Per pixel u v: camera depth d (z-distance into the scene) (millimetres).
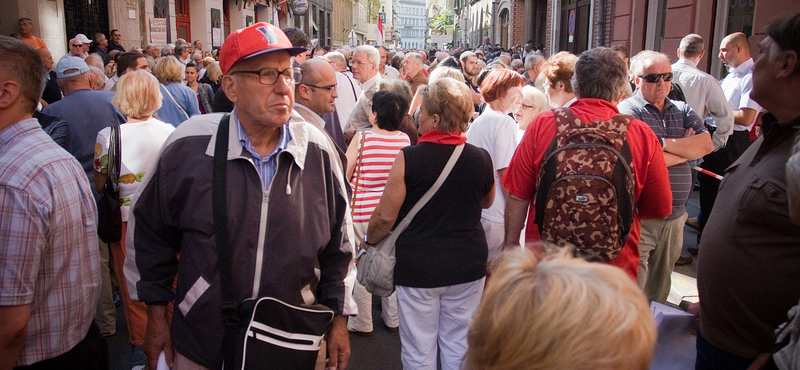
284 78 1945
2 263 1885
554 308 954
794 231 1793
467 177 2932
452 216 2941
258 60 1906
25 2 12312
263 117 1928
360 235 3885
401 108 3896
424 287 2928
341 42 57750
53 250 2033
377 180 3891
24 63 2029
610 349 929
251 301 1922
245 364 1908
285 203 2027
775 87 1887
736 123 5234
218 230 1960
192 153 2020
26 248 1906
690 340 2594
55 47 13359
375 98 3920
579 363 921
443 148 2910
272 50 1878
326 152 2201
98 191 3611
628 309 965
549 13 19484
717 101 4289
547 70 3602
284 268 2014
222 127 2037
